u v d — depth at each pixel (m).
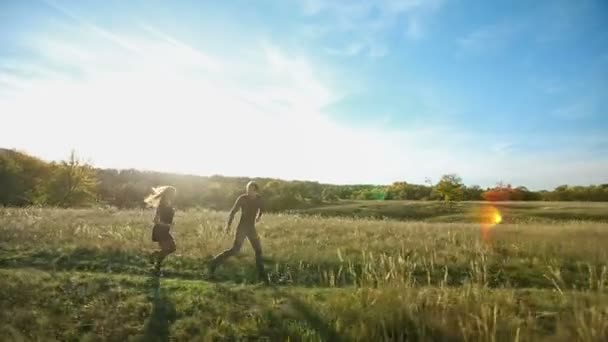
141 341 5.80
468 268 9.60
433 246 11.66
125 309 6.63
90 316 6.41
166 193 9.05
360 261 9.88
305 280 8.79
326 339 5.86
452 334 5.84
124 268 9.12
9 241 10.87
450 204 52.72
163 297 7.15
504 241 12.60
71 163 47.03
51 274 8.15
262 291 7.68
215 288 7.71
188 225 15.29
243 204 8.90
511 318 6.20
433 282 8.72
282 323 6.28
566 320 6.16
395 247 11.54
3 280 7.51
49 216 16.69
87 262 9.43
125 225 14.45
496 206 53.09
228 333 6.06
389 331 6.05
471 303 6.59
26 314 6.29
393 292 6.96
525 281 8.90
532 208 50.81
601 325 5.69
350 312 6.52
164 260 9.69
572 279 8.88
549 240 12.48
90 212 19.50
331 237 13.36
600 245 11.37
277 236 13.58
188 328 6.18
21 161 51.72
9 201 45.56
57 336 5.86
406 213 49.44
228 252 8.84
